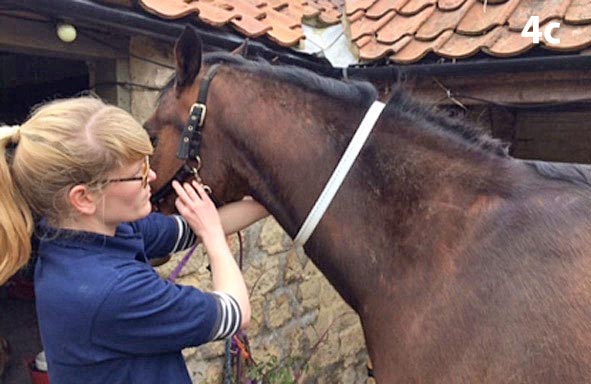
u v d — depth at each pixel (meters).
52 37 2.12
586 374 0.95
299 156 1.32
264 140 1.34
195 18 2.25
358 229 1.27
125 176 1.11
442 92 2.78
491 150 1.26
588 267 1.03
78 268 1.08
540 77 2.46
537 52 2.45
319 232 1.32
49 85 3.98
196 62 1.38
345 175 1.28
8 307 4.04
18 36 2.02
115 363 1.10
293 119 1.34
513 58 2.46
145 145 1.13
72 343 1.08
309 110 1.34
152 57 2.39
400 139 1.28
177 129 1.39
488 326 1.06
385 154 1.27
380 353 1.25
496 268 1.10
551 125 3.70
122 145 1.08
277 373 2.98
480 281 1.10
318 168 1.31
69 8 1.82
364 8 3.28
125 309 1.06
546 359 0.99
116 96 2.42
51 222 1.13
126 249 1.16
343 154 1.29
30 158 1.06
